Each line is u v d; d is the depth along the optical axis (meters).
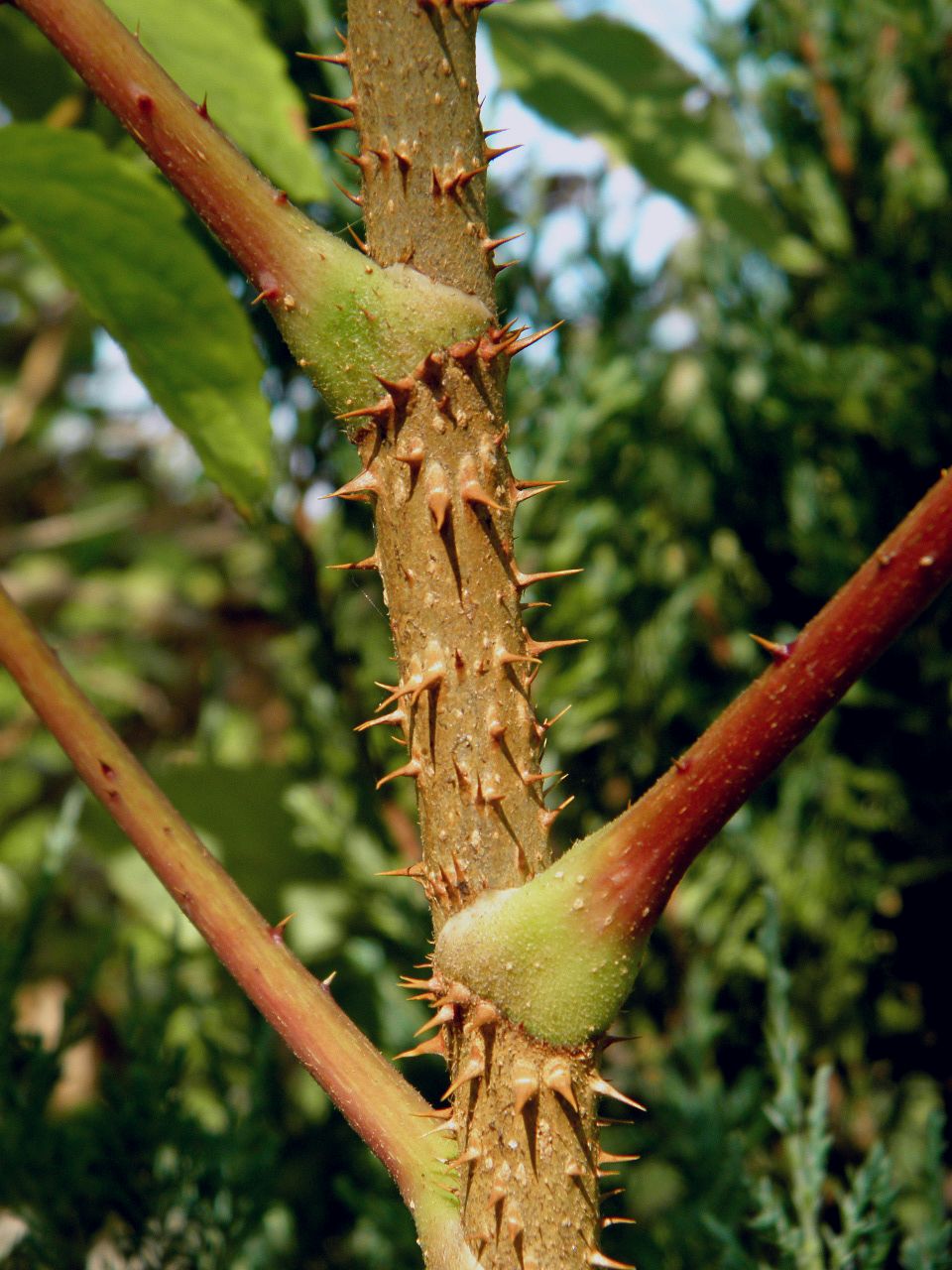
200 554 1.55
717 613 0.97
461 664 0.47
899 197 0.94
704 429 0.99
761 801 0.90
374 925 0.89
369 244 0.48
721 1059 0.88
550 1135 0.46
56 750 1.52
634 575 0.96
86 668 1.51
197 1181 0.69
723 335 0.99
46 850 0.77
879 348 0.93
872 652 0.43
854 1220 0.63
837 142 0.95
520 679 0.48
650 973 0.89
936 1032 0.88
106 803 0.47
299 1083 0.91
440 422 0.47
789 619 0.97
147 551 1.61
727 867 0.88
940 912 0.88
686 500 0.99
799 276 0.99
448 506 0.47
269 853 0.90
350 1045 0.47
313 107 0.94
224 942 0.47
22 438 1.61
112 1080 0.71
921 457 0.91
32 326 1.75
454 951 0.47
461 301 0.47
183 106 0.47
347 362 0.47
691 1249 0.71
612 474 0.97
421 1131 0.47
